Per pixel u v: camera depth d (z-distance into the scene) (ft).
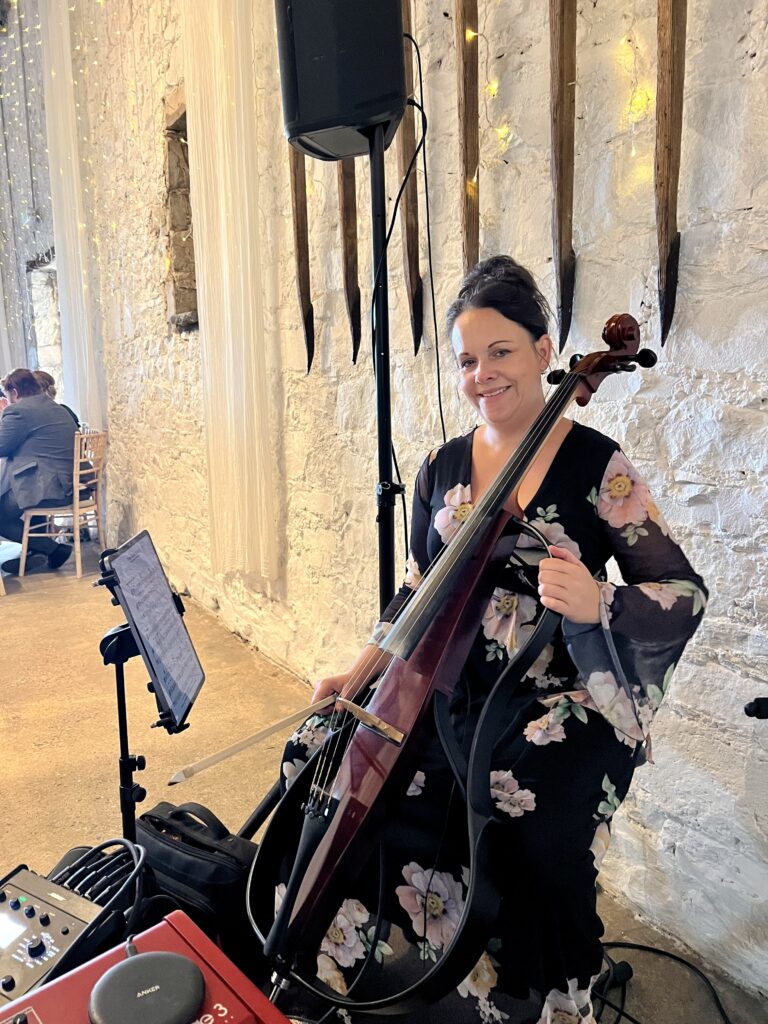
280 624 10.03
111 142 14.03
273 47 8.50
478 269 4.25
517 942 3.58
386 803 3.51
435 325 6.45
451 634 3.62
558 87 5.06
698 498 4.86
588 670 3.62
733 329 4.53
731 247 4.48
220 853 4.59
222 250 9.55
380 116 5.17
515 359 4.06
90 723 8.51
